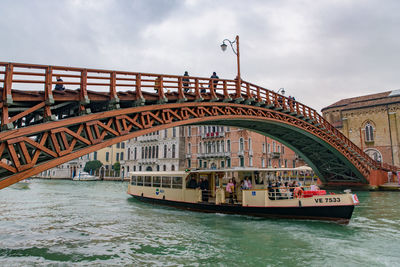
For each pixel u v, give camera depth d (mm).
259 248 9695
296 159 51594
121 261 8430
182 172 18281
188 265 8148
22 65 8641
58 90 10039
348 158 29219
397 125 41344
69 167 74125
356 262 8445
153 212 16828
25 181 53344
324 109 48312
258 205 14711
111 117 11289
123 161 59469
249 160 41156
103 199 23938
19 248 9641
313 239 10781
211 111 16703
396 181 34438
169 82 14031
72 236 11164
